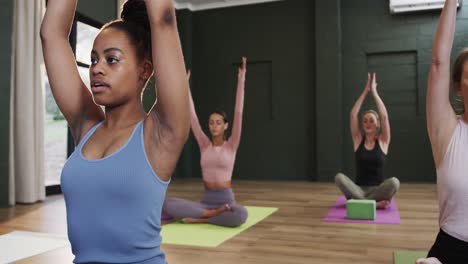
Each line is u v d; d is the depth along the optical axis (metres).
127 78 0.65
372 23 6.51
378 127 4.33
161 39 0.60
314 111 6.76
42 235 2.84
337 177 4.28
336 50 6.54
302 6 6.84
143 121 0.64
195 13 7.41
